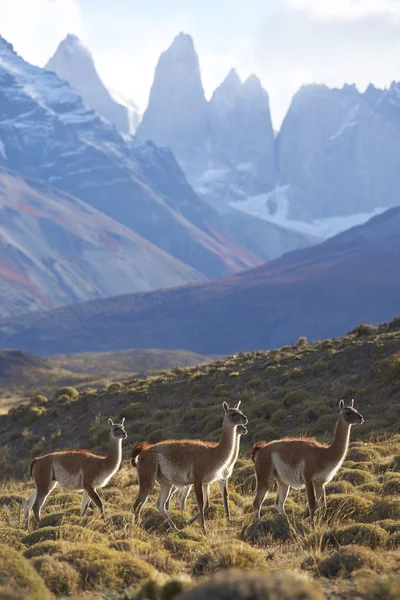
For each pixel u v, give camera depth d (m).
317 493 52.78
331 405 119.56
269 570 36.72
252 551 37.44
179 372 180.75
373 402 116.81
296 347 168.88
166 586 29.89
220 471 54.38
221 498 66.56
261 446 56.16
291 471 53.00
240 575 21.81
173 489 61.34
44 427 164.38
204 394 150.25
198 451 54.56
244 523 53.44
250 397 136.50
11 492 94.62
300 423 116.12
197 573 37.03
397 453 83.31
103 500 72.19
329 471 51.41
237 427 54.72
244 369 156.75
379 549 42.09
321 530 44.81
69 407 169.38
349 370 134.00
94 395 171.12
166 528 54.94
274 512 57.50
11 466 137.88
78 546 39.22
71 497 74.12
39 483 59.81
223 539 47.47
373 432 99.31
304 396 125.44
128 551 41.94
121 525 55.03
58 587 33.31
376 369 125.06
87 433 148.88
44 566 34.44
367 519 51.19
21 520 64.56
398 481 61.25
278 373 146.12
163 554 42.22
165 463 55.25
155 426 134.62
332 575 36.06
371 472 72.38
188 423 133.88
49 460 59.91
